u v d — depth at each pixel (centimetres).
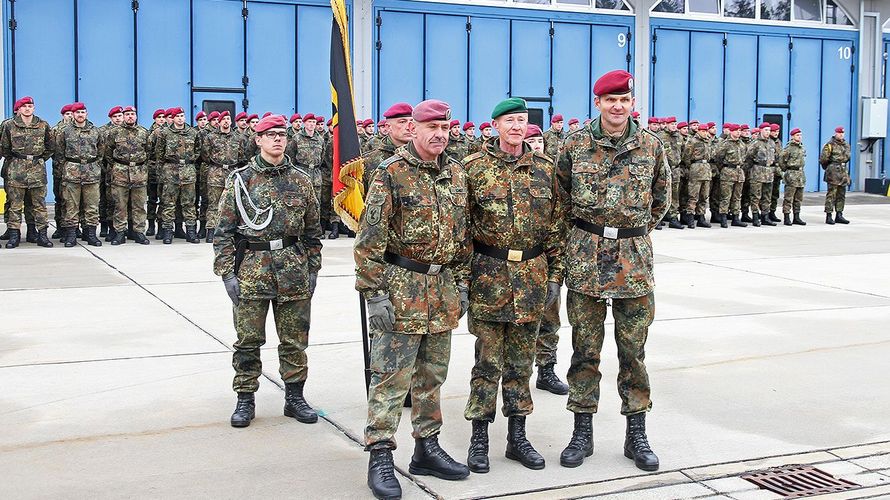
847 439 539
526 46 2184
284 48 1956
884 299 995
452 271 471
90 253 1295
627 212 480
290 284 552
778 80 2481
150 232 1551
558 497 447
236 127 1529
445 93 2116
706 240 1559
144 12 1845
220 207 555
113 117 1388
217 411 584
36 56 1775
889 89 2650
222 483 463
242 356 557
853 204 2323
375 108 2056
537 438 538
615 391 635
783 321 873
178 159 1423
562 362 721
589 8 2241
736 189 1800
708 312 916
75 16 1794
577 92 2244
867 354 744
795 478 475
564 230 494
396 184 446
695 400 615
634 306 488
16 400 600
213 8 1895
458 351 749
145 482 463
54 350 730
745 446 525
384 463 449
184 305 915
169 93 1877
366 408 593
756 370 693
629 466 491
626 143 480
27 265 1171
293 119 1502
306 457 503
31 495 445
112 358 708
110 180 1398
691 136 1770
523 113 469
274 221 549
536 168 480
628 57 2292
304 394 625
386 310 444
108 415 573
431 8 2084
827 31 2530
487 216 473
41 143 1339
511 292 473
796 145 1834
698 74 2383
